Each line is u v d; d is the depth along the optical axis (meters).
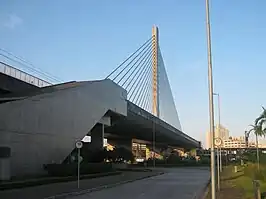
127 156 84.56
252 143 100.94
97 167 45.66
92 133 59.66
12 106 32.59
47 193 22.17
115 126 81.44
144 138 120.88
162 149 152.25
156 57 92.88
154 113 92.69
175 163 104.38
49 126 38.94
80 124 46.94
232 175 43.28
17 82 41.22
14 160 32.44
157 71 93.50
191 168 81.38
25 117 34.50
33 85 44.66
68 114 43.59
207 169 75.75
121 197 22.20
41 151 37.09
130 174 50.66
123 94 64.81
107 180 36.47
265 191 20.48
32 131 35.59
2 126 31.06
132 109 70.69
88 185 29.38
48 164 36.44
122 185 32.59
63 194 21.86
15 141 32.78
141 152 155.62
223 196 21.23
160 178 44.12
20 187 25.20
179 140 130.62
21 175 33.25
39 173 36.41
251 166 37.31
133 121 76.19
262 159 34.59
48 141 38.59
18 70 41.62
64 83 51.41
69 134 43.72
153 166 90.12
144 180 40.12
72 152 48.06
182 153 171.75
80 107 47.09
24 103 34.41
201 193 25.11
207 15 17.33
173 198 21.83
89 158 54.69
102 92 55.03
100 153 56.56
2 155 28.58
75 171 38.38
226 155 90.50
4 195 20.50
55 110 40.38
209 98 17.12
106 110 56.38
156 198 21.80
